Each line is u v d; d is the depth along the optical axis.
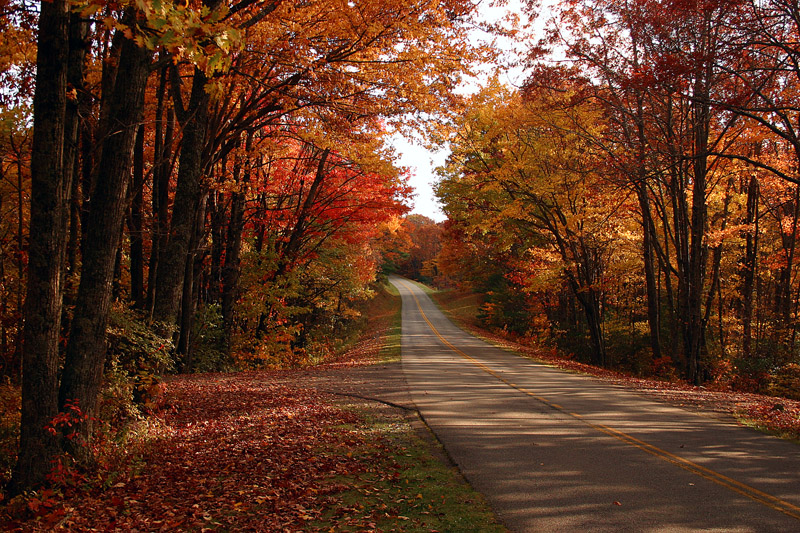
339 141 14.45
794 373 20.11
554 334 36.78
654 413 11.04
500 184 25.16
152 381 9.52
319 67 11.59
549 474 6.70
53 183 6.01
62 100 6.00
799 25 13.05
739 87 16.41
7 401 8.84
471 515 5.35
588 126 22.38
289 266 23.34
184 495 6.10
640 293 34.78
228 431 9.27
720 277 29.70
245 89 13.04
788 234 29.09
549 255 26.91
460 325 51.34
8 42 8.60
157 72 13.33
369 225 26.31
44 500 5.53
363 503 5.75
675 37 16.17
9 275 12.56
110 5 4.71
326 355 29.19
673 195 21.31
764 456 7.53
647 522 5.08
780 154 22.72
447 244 46.38
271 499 5.89
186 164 12.12
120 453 7.13
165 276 11.68
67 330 9.75
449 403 12.05
